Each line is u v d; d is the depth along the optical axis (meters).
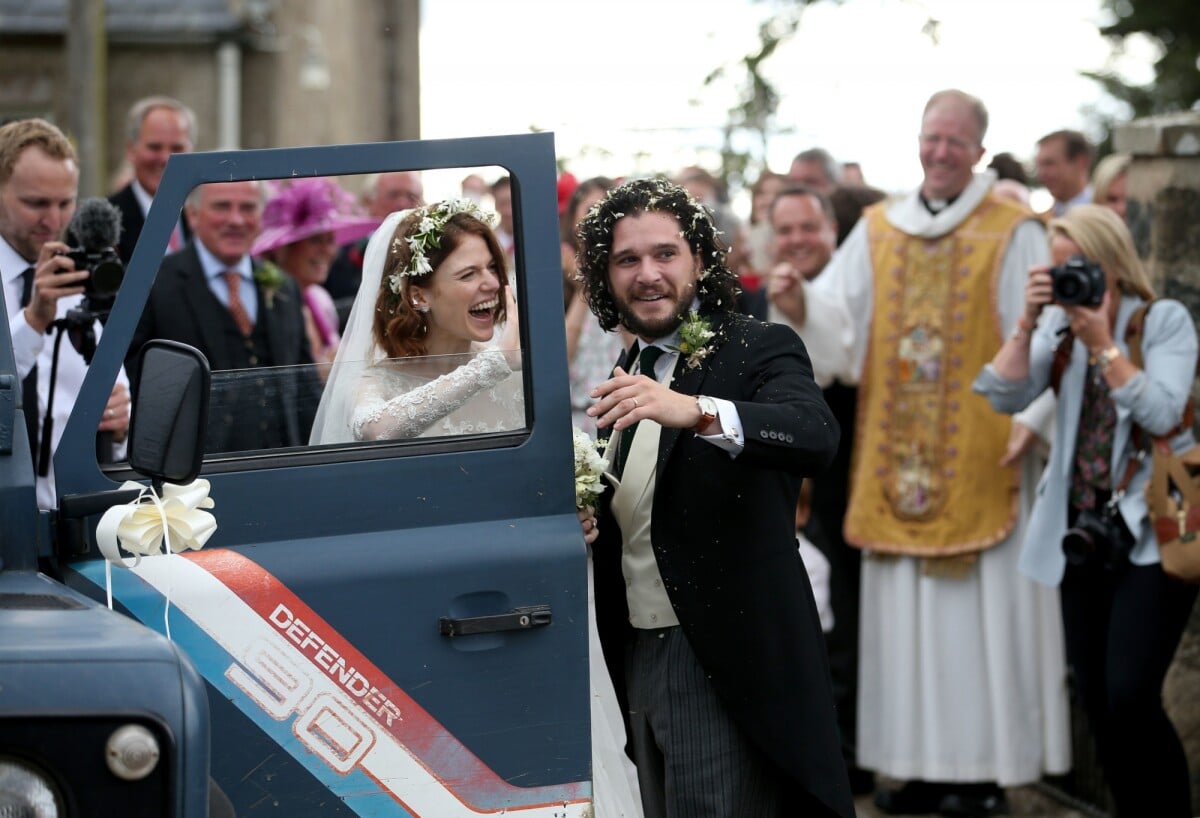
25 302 4.55
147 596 3.10
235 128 16.48
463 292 3.36
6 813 2.45
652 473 3.57
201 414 2.94
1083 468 5.02
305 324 5.48
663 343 3.62
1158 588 4.82
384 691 3.17
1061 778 5.96
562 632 3.23
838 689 6.05
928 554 5.62
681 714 3.53
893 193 6.40
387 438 3.29
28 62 16.45
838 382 5.96
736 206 10.16
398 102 13.63
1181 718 5.53
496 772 3.21
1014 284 5.63
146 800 2.50
